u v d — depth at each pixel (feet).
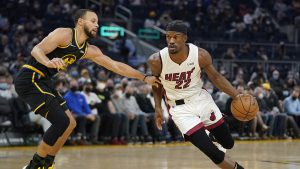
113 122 40.55
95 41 60.90
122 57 58.49
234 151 33.60
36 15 61.46
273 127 49.55
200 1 74.90
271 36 71.67
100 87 41.50
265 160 27.43
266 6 79.46
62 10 63.57
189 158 28.60
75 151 33.32
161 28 66.28
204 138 16.83
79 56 18.34
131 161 26.63
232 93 17.75
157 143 42.83
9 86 38.34
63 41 17.61
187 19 69.87
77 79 41.93
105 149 35.42
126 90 42.29
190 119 17.24
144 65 51.90
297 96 51.49
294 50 69.46
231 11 74.43
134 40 64.13
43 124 37.19
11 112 37.22
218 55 64.28
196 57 17.20
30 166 17.90
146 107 43.50
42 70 17.92
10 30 56.80
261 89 49.21
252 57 64.23
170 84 17.57
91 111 39.93
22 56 46.96
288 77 60.03
